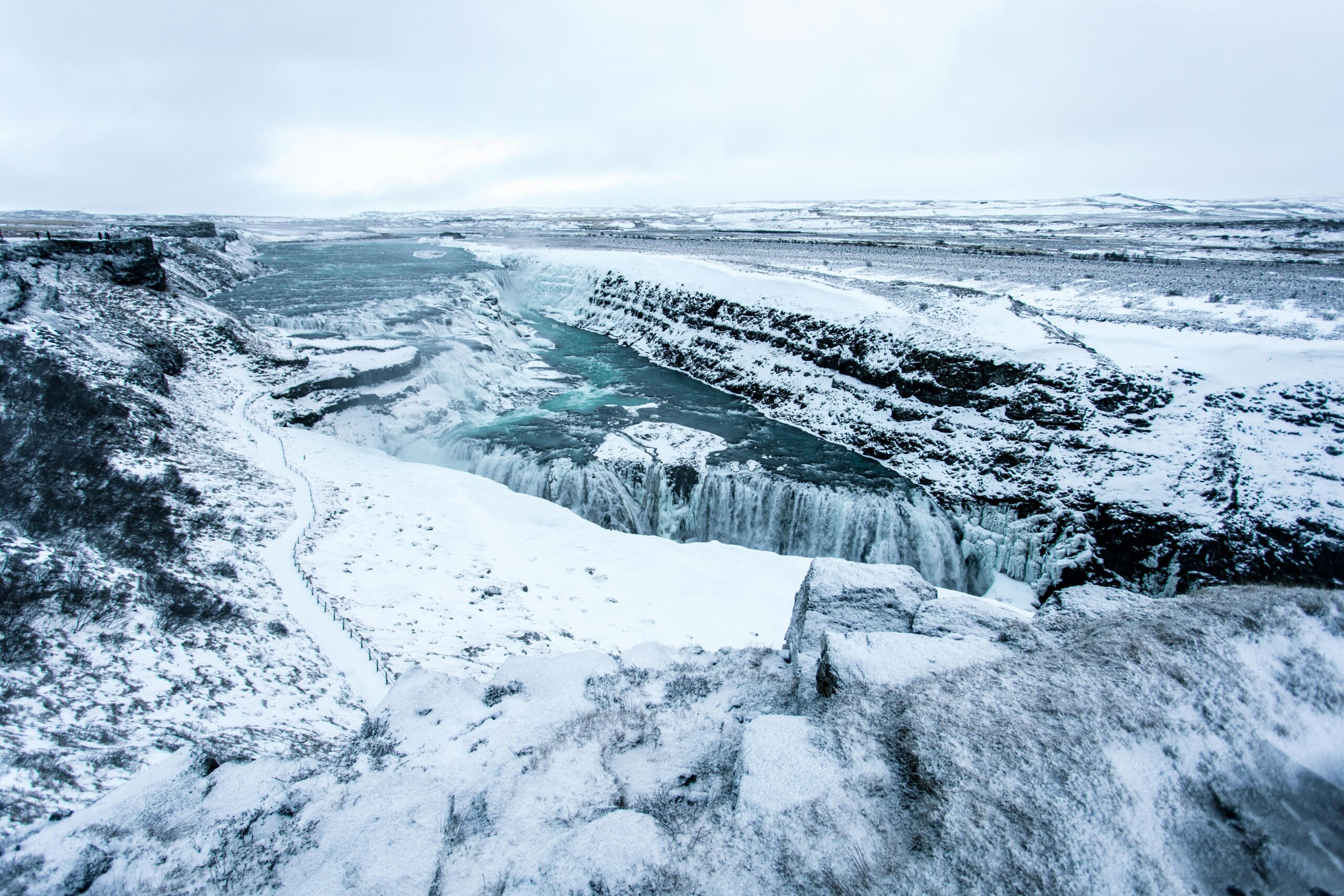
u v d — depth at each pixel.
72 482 22.30
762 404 48.84
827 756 7.94
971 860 6.18
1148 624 9.45
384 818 8.14
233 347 43.00
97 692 13.04
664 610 24.27
